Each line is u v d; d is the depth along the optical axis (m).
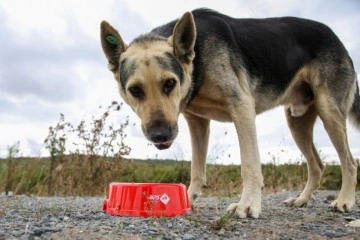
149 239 0.73
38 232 0.75
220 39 1.06
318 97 1.23
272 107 1.21
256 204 0.96
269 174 2.21
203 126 1.18
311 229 0.88
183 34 0.99
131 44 1.03
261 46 1.15
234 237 0.79
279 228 0.87
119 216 0.99
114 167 1.90
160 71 0.94
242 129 1.02
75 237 0.72
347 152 1.22
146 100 0.94
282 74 1.19
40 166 2.02
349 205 1.14
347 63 1.28
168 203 0.98
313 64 1.24
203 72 1.04
